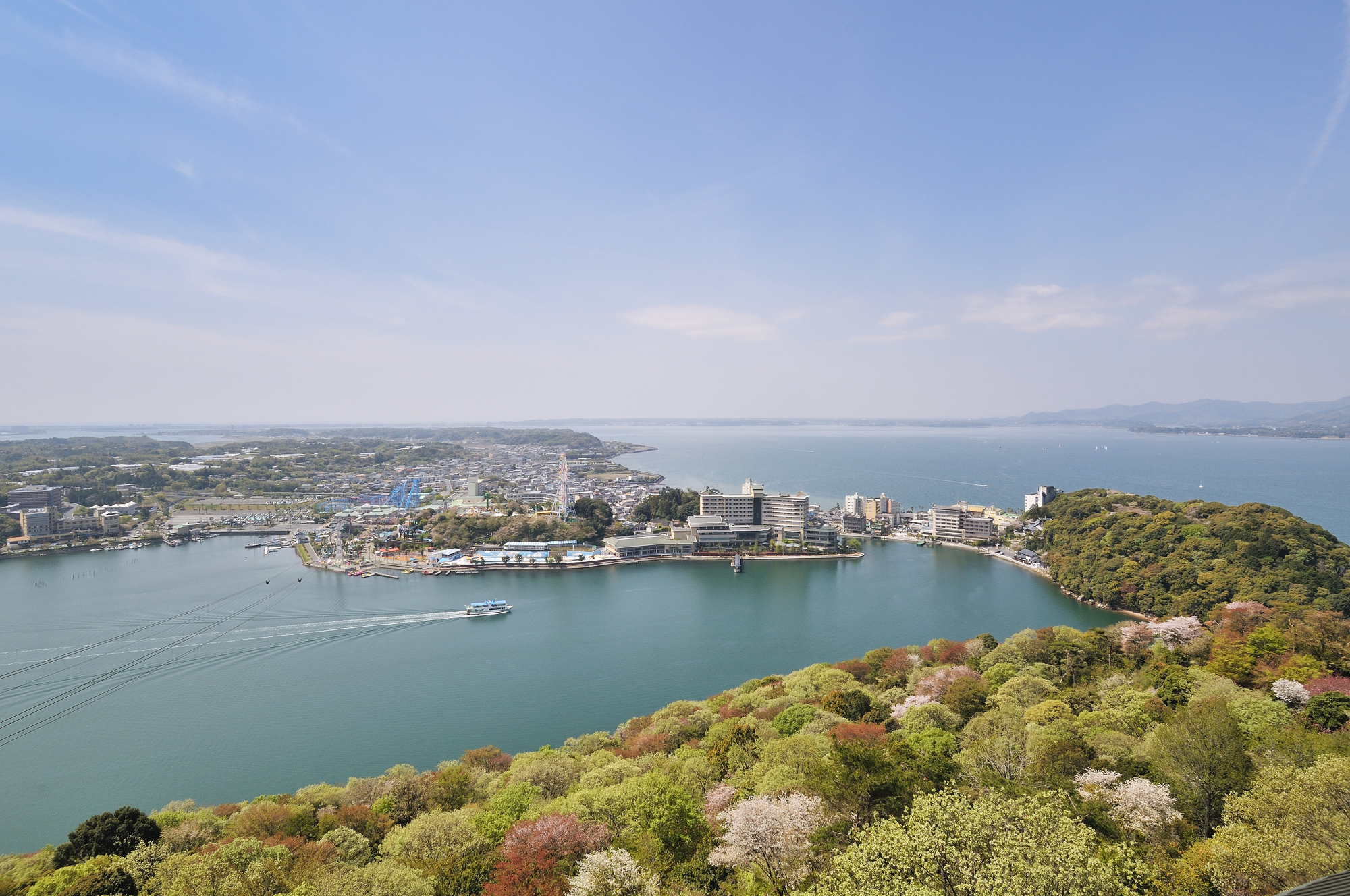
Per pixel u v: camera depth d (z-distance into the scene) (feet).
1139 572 622.54
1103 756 223.10
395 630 586.04
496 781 273.95
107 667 494.18
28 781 346.33
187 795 333.01
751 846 165.37
